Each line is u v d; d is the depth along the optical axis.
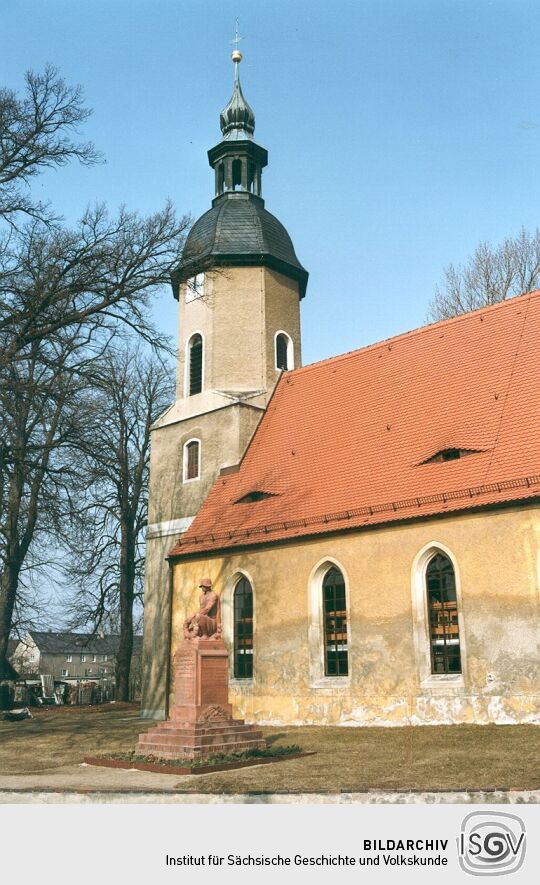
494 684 18.47
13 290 19.69
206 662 15.94
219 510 26.84
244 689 23.61
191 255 22.38
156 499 30.25
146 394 41.19
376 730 19.23
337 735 18.73
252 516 25.28
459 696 19.00
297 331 31.55
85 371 20.81
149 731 15.85
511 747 15.01
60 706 38.78
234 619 24.81
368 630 21.11
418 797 10.58
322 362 29.00
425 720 19.48
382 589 21.06
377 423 24.61
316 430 26.45
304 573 22.94
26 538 32.56
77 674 89.31
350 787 11.48
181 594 26.55
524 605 18.33
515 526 18.83
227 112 33.34
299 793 10.95
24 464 21.02
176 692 16.09
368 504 21.97
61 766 15.60
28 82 21.19
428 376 24.69
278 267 31.16
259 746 15.91
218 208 32.22
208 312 30.56
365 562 21.58
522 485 18.89
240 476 27.41
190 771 13.72
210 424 29.12
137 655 59.78
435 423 22.81
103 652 56.16
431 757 14.48
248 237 31.00
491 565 19.06
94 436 23.33
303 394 28.47
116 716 29.97
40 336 19.80
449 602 19.92
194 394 30.59
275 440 27.58
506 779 11.80
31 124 21.14
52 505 22.88
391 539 21.17
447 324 25.83
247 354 29.95
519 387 21.66
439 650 19.91
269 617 23.52
